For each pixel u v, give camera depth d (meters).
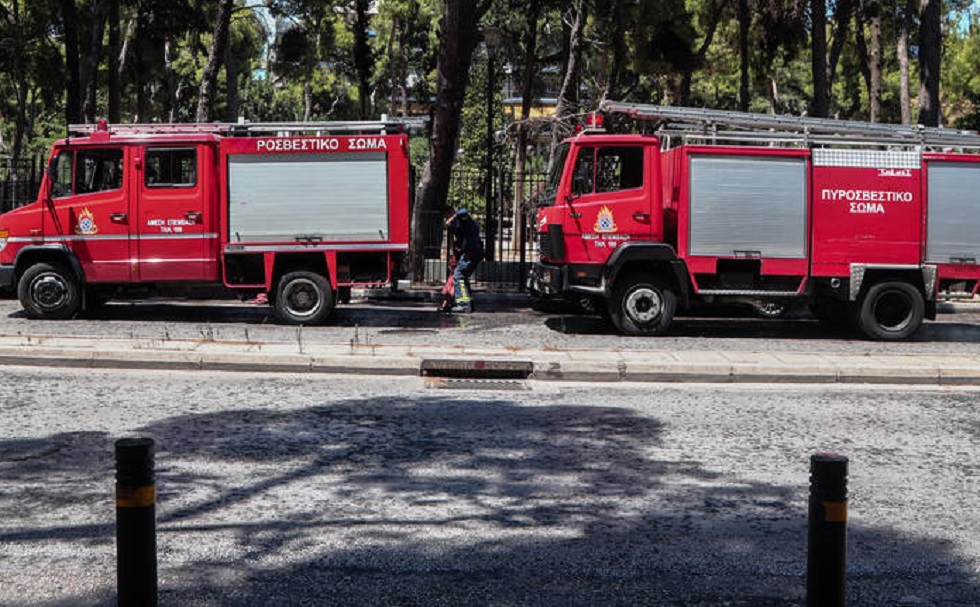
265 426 8.90
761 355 13.01
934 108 23.33
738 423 9.47
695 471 7.63
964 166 15.43
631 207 15.25
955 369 12.15
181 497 6.70
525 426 9.14
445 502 6.70
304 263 15.94
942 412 10.25
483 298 19.89
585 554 5.71
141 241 15.52
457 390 10.98
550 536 6.02
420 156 51.59
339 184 15.64
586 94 43.22
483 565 5.50
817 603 3.79
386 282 15.84
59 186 15.50
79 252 15.51
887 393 11.38
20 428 8.59
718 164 15.20
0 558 5.48
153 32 35.88
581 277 15.23
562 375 11.96
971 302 20.98
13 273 15.65
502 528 6.17
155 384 10.88
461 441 8.49
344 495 6.83
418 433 8.77
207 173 15.52
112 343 12.67
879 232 15.34
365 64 34.19
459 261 17.77
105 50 34.94
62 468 7.34
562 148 15.76
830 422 9.61
